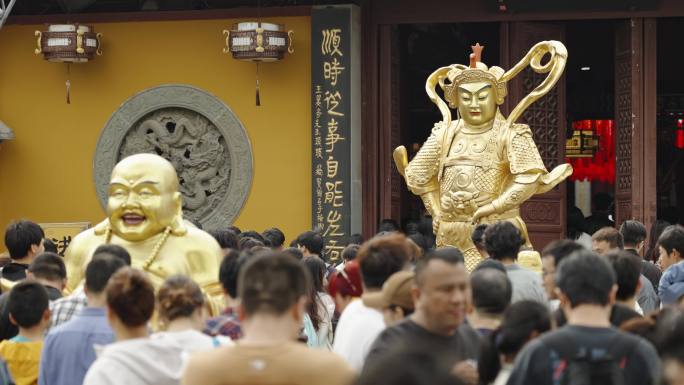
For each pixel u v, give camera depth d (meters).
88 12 28.06
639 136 26.31
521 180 19.94
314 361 7.76
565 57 20.14
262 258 7.99
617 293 11.70
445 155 20.55
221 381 7.74
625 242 17.80
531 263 17.95
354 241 24.02
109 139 27.67
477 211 19.92
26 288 11.70
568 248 11.60
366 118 27.28
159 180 14.92
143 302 9.80
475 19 26.81
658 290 16.53
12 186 28.00
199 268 15.05
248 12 27.20
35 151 27.95
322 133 26.61
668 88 33.69
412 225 26.08
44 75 27.91
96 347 10.16
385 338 9.38
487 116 20.31
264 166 27.16
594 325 8.81
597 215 28.16
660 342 8.61
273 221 27.12
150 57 27.58
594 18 26.38
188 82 27.44
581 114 34.47
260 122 27.19
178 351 9.84
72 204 27.81
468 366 8.30
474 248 20.16
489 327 10.68
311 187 26.83
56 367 10.86
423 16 27.00
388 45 27.20
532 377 8.63
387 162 27.28
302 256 15.62
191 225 15.80
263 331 7.84
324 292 15.61
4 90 28.06
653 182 26.23
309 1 27.64
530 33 26.77
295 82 27.08
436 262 9.41
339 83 26.52
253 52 26.16
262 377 7.70
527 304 9.63
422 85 32.53
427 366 6.14
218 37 27.34
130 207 14.75
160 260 14.91
